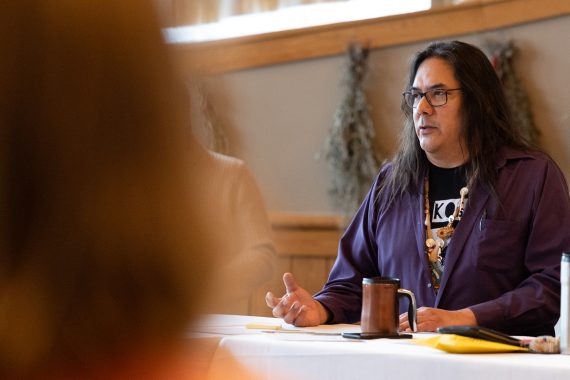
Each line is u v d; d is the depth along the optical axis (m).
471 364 1.79
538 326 2.82
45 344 0.52
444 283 3.06
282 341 2.07
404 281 3.18
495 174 3.12
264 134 5.89
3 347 0.51
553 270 2.92
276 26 6.06
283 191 5.85
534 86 5.11
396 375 1.88
